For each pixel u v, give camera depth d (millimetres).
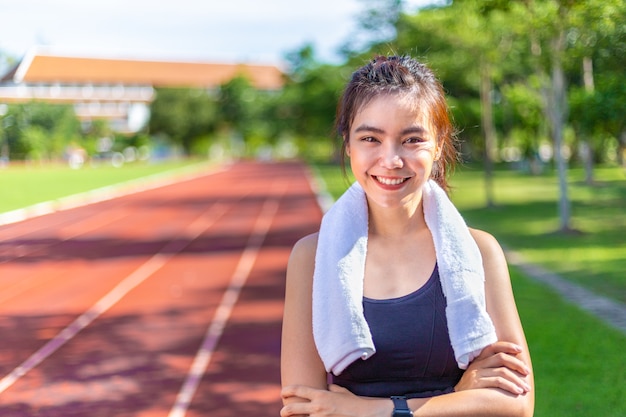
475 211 19469
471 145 42625
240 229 18922
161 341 7922
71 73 86125
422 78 1677
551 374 5648
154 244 16062
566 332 6902
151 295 10422
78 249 15359
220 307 9539
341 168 1780
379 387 1638
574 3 10961
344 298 1622
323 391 1617
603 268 10625
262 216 22375
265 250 14914
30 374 6895
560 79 14258
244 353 7395
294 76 80250
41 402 6152
